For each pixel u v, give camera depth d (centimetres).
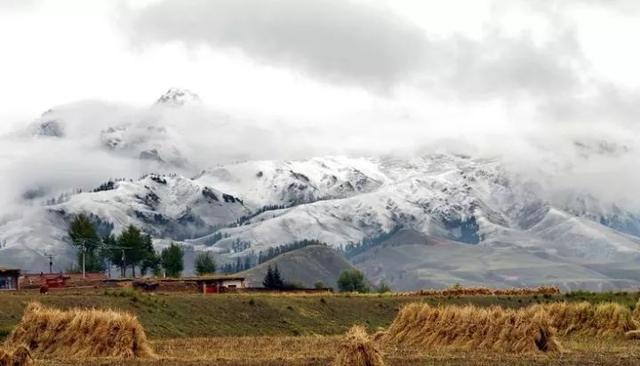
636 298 16325
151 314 12481
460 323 8456
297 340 9900
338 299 15500
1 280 18925
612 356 7431
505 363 6919
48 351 7994
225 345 9188
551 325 8219
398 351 7938
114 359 7619
